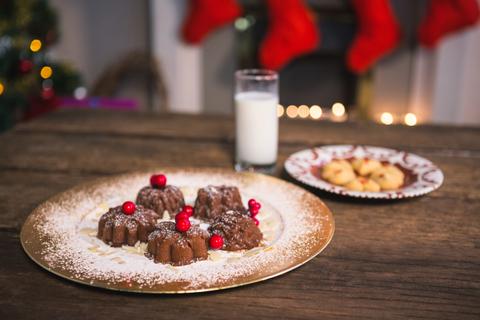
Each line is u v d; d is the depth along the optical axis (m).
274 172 1.00
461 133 1.22
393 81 2.51
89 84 2.70
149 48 2.63
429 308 0.66
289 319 0.64
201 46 2.52
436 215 0.85
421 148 1.13
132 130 1.20
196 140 1.15
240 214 0.75
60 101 2.04
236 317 0.64
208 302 0.66
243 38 2.49
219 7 2.31
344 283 0.69
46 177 0.96
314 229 0.77
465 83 2.41
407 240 0.78
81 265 0.69
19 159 1.03
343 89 2.58
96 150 1.08
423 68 2.46
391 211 0.86
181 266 0.69
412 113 2.53
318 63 2.55
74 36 2.63
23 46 2.10
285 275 0.70
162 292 0.65
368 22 2.29
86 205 0.83
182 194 0.84
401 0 2.40
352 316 0.64
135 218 0.74
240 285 0.66
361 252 0.75
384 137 1.19
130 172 0.94
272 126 0.99
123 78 2.65
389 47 2.31
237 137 1.01
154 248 0.71
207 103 2.62
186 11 2.42
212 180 0.92
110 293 0.67
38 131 1.19
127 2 2.56
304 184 0.95
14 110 2.10
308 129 1.23
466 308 0.66
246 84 1.00
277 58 2.31
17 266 0.71
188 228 0.71
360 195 0.86
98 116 1.30
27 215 0.83
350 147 1.05
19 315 0.64
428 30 2.27
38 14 2.21
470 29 2.32
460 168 1.02
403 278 0.70
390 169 0.94
